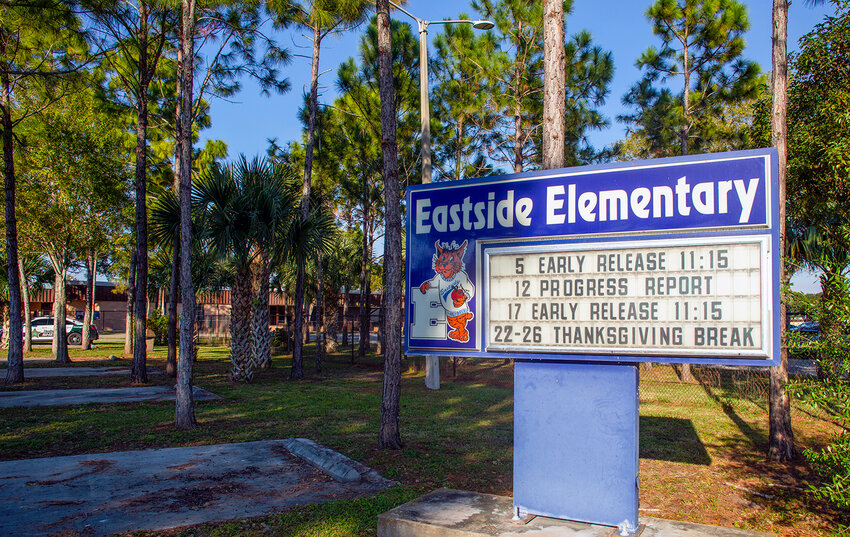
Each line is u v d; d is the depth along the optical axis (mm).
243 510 6074
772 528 5770
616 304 5684
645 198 5684
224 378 18625
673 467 8156
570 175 6055
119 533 5340
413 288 6727
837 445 5023
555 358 5879
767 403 14117
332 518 5840
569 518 5496
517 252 6191
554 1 7281
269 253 18344
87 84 18297
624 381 5508
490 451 8812
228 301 41938
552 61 7250
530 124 22891
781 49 8836
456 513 5746
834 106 8633
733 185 5348
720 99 20406
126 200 23672
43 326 37312
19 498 6316
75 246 23766
